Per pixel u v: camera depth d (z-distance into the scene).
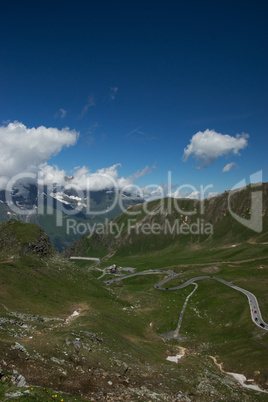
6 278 108.56
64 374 43.31
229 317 129.12
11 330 59.53
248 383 71.62
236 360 84.62
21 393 29.94
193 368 72.38
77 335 63.38
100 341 67.50
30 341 54.03
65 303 110.62
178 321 130.75
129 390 44.53
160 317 135.50
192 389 54.34
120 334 88.44
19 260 127.31
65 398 31.94
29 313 87.38
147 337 102.25
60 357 48.94
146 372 57.31
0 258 128.50
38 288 112.00
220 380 66.25
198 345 103.00
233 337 105.62
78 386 40.97
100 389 42.28
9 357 41.50
